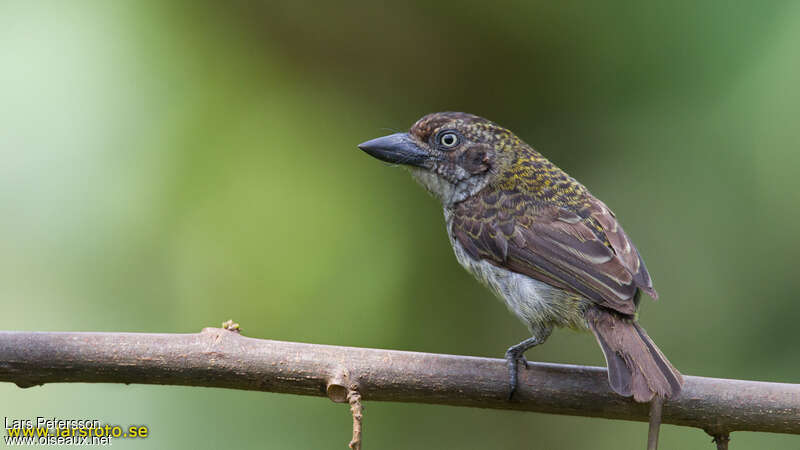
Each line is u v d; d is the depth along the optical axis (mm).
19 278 10984
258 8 12688
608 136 12109
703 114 11336
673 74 11617
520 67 12680
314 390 7590
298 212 12008
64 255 11156
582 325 8156
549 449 11508
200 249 11586
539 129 12516
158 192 11633
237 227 11805
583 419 11609
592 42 12141
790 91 10844
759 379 11055
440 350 11797
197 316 11344
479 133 9508
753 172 11148
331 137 12609
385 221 12117
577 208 8820
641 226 11695
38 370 7324
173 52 12297
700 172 11453
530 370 7789
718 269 11367
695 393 7625
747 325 11211
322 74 12953
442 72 12930
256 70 12602
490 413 11367
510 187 9156
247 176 12070
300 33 12844
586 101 12266
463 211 9203
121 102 11875
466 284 12023
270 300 11602
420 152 9539
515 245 8672
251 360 7496
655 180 11734
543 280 8414
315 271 11781
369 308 11766
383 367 7613
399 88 13031
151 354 7422
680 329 11398
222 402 10664
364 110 12852
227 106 12375
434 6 12703
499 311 11914
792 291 11141
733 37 11133
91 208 11375
